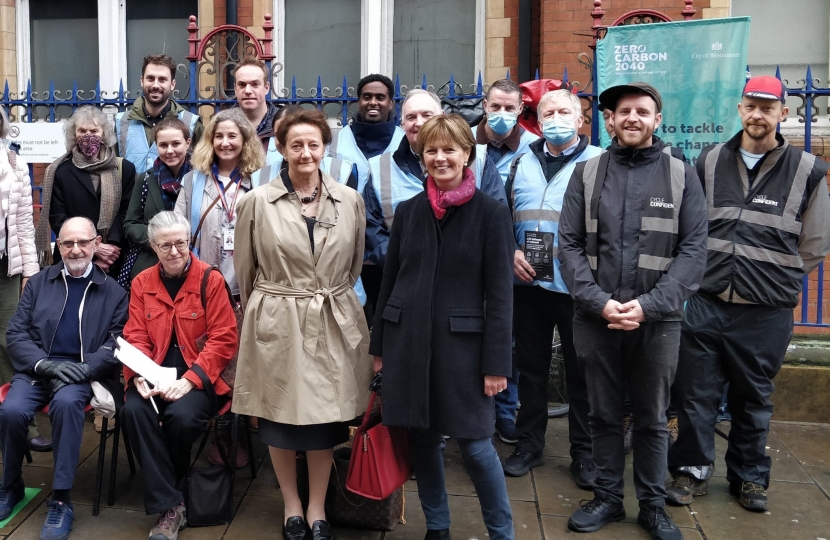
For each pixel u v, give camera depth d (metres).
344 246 3.16
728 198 3.55
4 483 3.43
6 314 4.12
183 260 3.49
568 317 3.79
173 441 3.30
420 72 6.84
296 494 3.24
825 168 3.48
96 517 3.44
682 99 4.71
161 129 3.96
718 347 3.58
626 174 3.21
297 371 3.03
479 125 4.24
